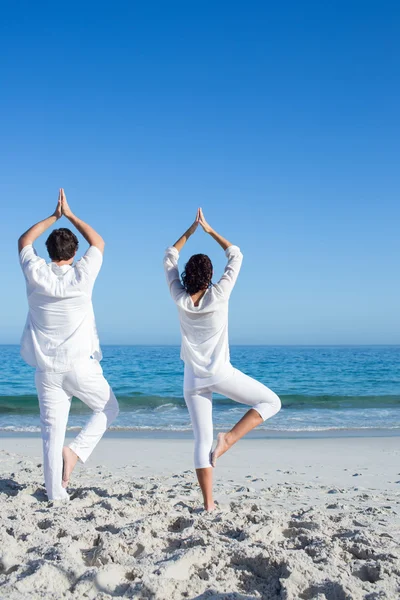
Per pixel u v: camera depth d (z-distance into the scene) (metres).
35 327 4.10
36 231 4.21
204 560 2.84
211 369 3.91
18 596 2.42
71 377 4.10
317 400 17.36
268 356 57.78
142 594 2.46
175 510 3.94
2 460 6.68
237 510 4.11
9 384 24.66
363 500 5.01
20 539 3.19
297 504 4.71
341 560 2.96
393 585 2.62
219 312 3.92
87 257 4.11
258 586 2.64
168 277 4.07
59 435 4.15
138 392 21.39
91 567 2.70
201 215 4.29
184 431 10.95
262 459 7.61
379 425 12.24
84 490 4.52
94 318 4.27
